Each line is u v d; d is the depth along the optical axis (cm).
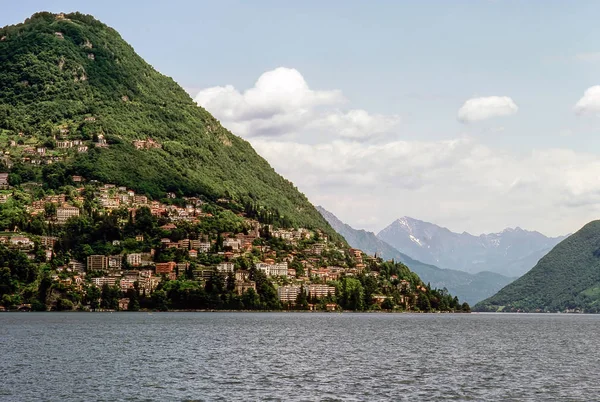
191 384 19725
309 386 19600
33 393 18450
